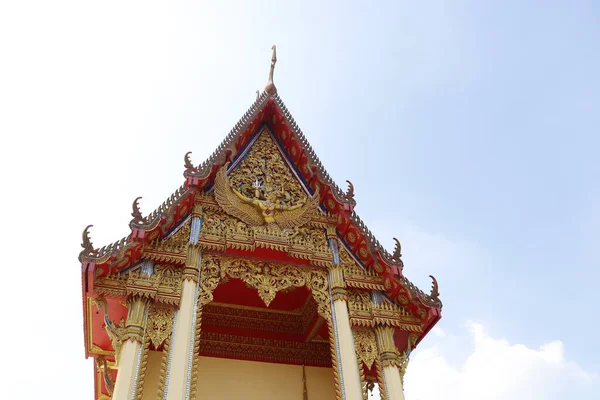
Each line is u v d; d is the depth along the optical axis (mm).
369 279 15133
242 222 14898
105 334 14172
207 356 16906
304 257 14609
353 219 15664
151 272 13047
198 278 13383
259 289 13984
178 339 12102
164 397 11117
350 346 13477
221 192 15062
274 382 16938
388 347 13805
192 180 14617
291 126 17125
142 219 13352
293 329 18281
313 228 15758
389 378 13289
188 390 11438
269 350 17594
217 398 16094
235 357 17141
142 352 11719
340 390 12773
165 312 12570
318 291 14562
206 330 17422
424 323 14602
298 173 16891
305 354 17812
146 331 12094
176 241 13812
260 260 14383
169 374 11484
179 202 14055
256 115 16953
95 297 12289
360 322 14094
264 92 17859
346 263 15375
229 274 13961
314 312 17656
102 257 12172
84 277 11938
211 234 14234
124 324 12078
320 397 16984
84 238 12352
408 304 14969
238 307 18234
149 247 13359
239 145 16406
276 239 14352
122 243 12750
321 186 16531
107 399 16594
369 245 15398
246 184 15914
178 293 12844
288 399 16672
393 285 14992
